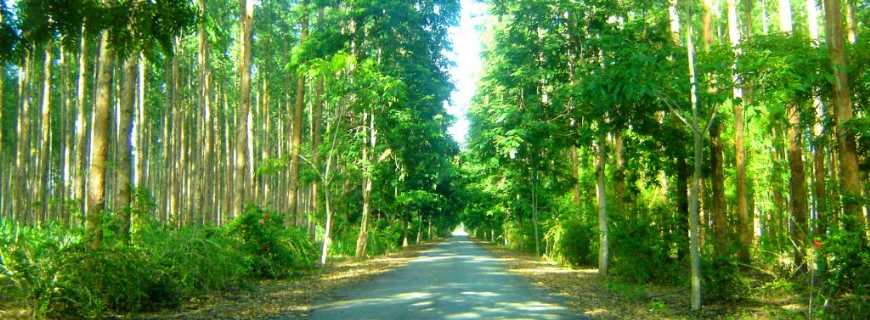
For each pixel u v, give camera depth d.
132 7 6.31
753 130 23.06
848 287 9.00
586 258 22.69
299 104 26.17
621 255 15.95
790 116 17.77
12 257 8.79
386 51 26.98
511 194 33.47
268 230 17.58
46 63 23.70
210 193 31.39
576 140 19.06
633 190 18.88
